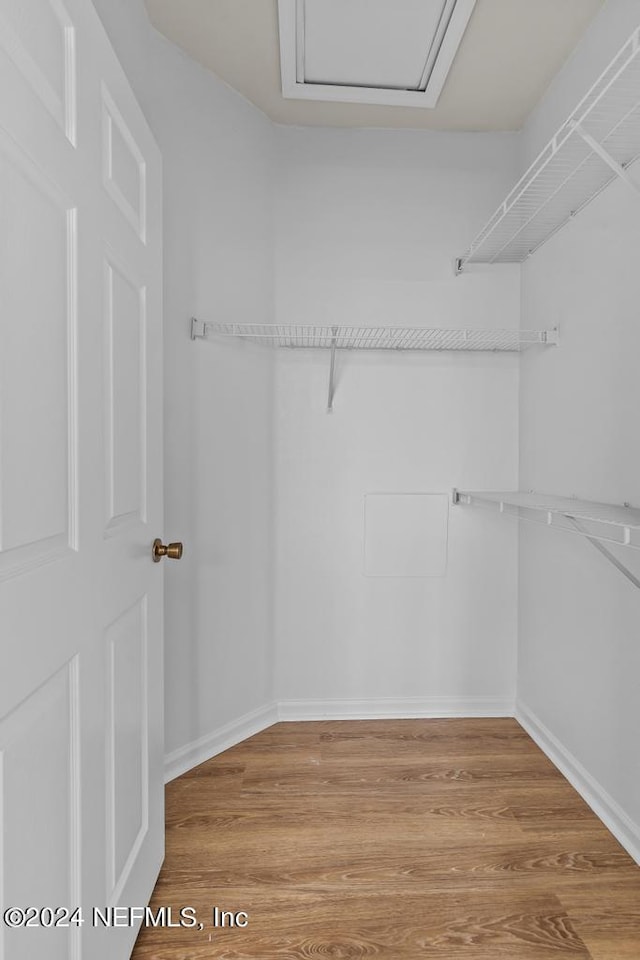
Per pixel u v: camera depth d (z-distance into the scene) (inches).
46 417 33.1
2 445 28.0
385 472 98.7
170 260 77.5
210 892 57.9
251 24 74.5
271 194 94.9
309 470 97.9
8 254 28.5
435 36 75.7
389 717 99.7
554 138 57.7
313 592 98.6
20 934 29.6
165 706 78.6
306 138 96.5
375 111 92.6
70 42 36.3
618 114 67.7
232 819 69.9
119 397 46.5
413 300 98.1
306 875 60.3
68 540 36.7
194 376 82.0
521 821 69.9
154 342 56.4
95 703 40.8
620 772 67.5
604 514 58.7
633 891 58.7
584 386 76.5
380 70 82.7
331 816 70.6
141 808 53.3
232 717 90.3
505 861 62.8
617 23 67.8
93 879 40.1
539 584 91.4
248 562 92.4
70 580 36.3
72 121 36.6
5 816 28.3
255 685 94.3
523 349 97.9
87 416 38.9
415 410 98.8
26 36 30.3
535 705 92.7
